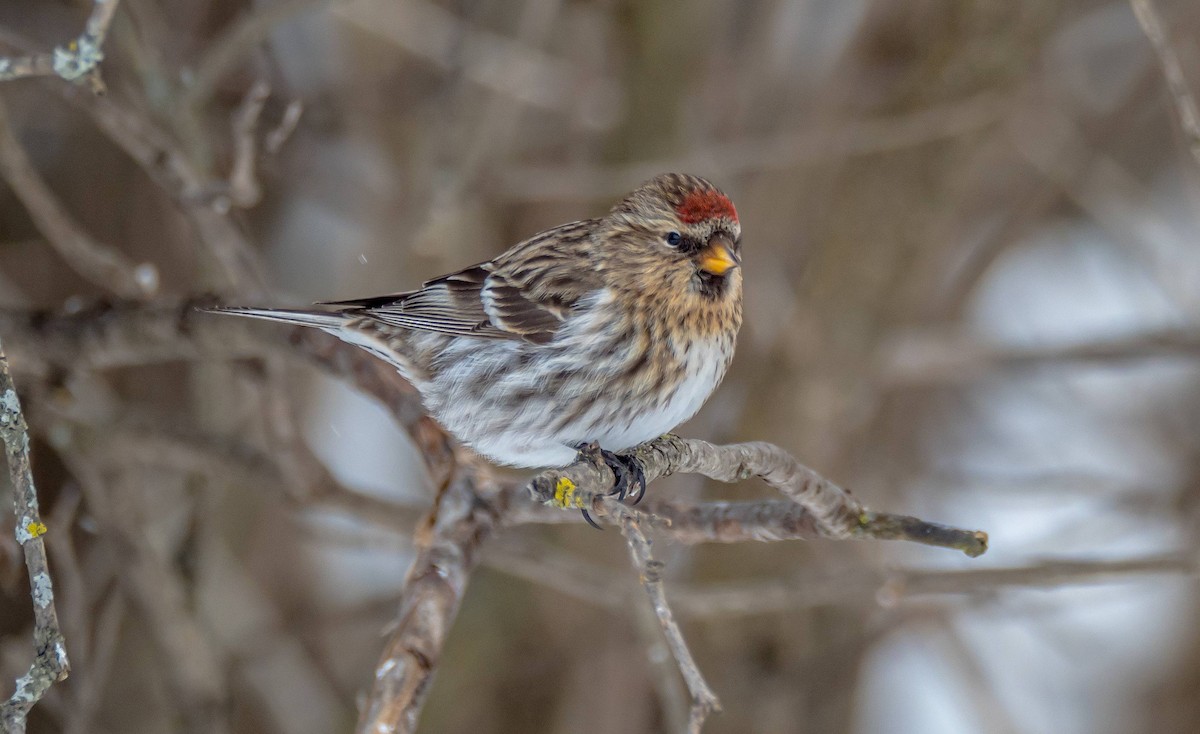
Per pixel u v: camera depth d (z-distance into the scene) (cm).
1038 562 884
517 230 1227
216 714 952
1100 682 1402
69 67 614
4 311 877
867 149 1080
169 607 945
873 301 1123
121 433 922
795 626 1145
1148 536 1305
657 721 1140
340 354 840
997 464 1505
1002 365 1142
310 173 1200
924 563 1346
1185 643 1397
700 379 791
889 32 1154
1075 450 1490
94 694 871
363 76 1211
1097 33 1270
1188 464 1339
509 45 1085
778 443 1113
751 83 1184
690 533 717
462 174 1028
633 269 779
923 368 1147
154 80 910
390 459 1416
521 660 1165
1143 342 1123
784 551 1141
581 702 1147
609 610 1138
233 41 907
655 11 1130
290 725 1135
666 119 1136
